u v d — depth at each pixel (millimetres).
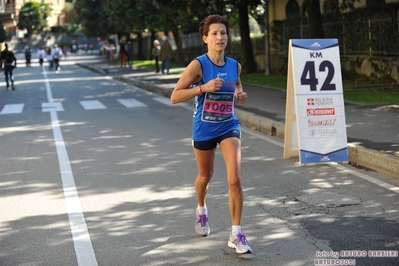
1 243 9781
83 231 10281
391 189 12438
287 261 8609
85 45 183000
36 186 13656
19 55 153875
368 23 33688
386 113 21641
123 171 14930
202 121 9008
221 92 8938
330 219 10516
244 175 14109
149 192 12812
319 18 35438
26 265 8773
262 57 51375
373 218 10500
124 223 10680
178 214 11148
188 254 9016
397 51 30688
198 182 9516
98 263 8758
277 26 47844
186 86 8914
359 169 14469
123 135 20438
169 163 15766
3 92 41000
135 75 53969
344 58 37094
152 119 24500
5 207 11984
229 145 8930
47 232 10289
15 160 16734
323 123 15211
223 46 8898
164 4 44812
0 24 73750
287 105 15672
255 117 21797
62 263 8812
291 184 13156
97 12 100312
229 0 44531
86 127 22562
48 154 17453
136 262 8758
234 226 8914
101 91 40031
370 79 33656
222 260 8734
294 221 10469
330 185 12953
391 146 15703
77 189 13258
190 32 82688
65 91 40500
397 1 31672
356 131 18203
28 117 26281
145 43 101312
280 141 18656
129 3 65188
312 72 15344
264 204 11609
